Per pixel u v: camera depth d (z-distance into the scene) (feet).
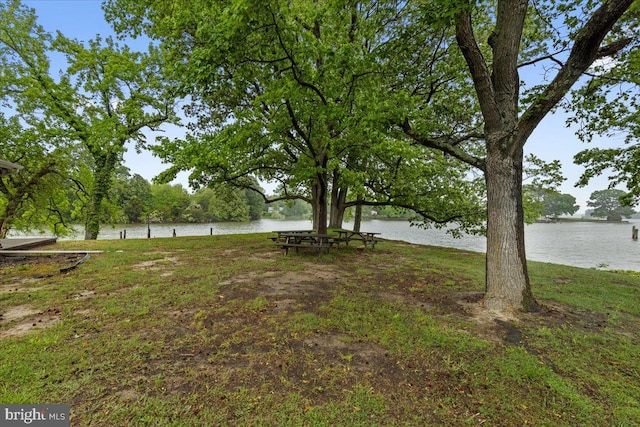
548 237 100.42
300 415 7.33
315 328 12.22
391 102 18.34
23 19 45.83
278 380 8.72
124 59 46.98
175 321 12.72
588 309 15.31
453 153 17.34
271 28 17.81
